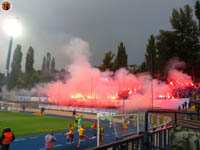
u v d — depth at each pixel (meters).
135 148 3.34
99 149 2.26
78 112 42.00
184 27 42.72
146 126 3.89
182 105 27.56
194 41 42.00
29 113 38.03
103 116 11.00
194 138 3.07
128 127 10.82
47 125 21.19
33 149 10.69
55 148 11.11
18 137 14.17
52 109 49.66
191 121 13.37
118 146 2.72
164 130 4.66
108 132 16.66
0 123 21.34
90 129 19.52
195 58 40.97
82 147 11.48
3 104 50.88
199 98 27.58
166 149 4.64
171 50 43.56
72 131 12.20
